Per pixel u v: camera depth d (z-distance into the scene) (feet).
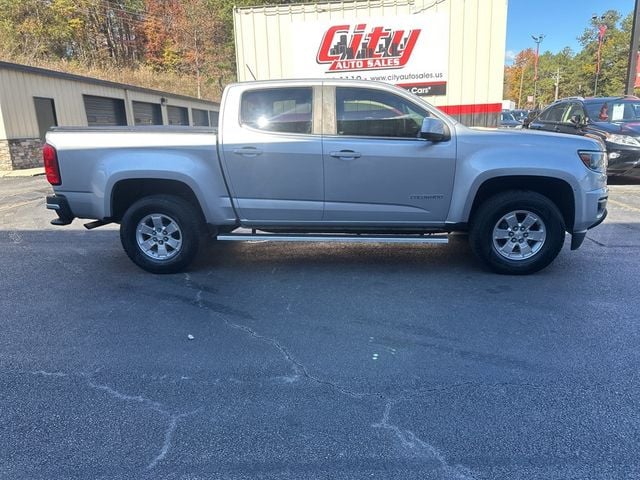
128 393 9.78
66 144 16.12
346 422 8.76
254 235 16.53
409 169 15.49
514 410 9.00
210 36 140.77
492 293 14.71
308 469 7.61
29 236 23.44
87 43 130.62
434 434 8.39
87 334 12.42
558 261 17.80
